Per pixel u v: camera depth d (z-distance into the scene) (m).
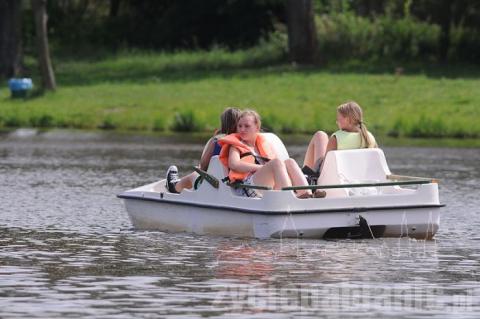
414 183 48.19
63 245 47.09
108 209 58.94
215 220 48.94
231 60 173.50
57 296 36.53
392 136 111.50
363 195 47.88
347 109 50.81
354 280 39.47
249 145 49.72
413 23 167.75
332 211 47.25
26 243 47.66
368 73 150.38
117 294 36.84
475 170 81.88
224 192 48.50
